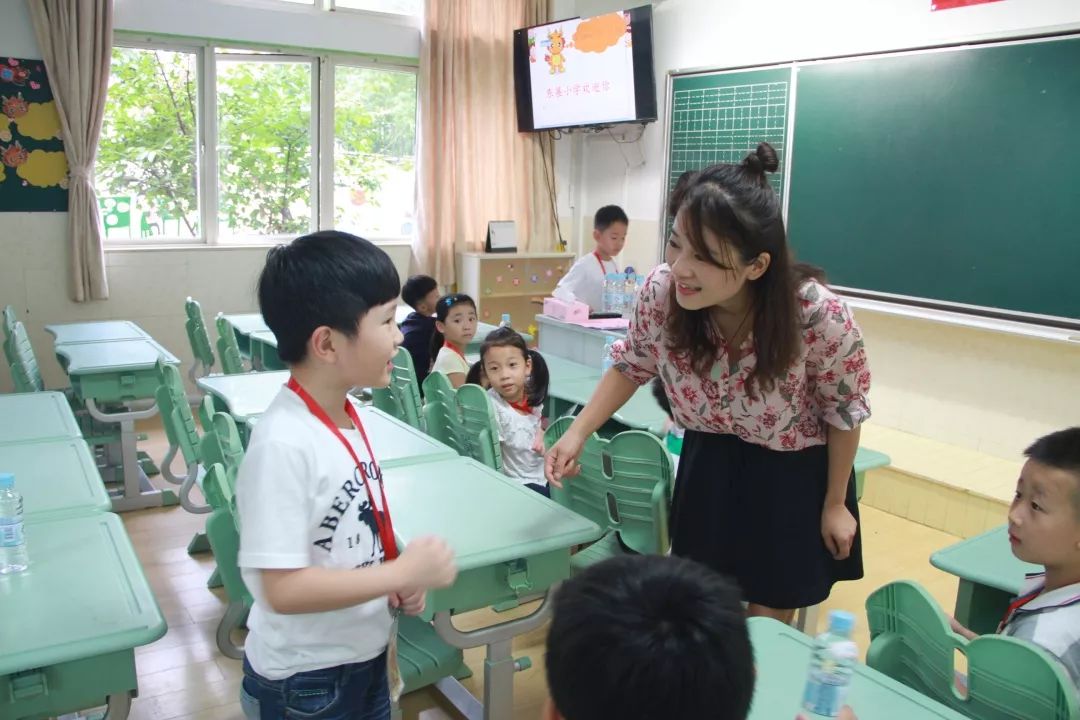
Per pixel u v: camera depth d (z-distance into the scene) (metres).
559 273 6.93
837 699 1.06
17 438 2.35
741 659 0.65
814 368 1.54
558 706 0.66
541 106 6.40
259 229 5.98
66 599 1.41
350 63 6.03
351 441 1.17
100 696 1.32
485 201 6.61
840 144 4.60
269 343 4.30
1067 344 3.81
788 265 1.44
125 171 5.48
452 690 2.26
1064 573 1.42
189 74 5.55
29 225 5.13
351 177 6.24
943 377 4.34
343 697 1.19
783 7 5.02
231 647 1.81
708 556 1.71
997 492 3.61
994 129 3.91
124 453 3.61
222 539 1.72
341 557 1.14
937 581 3.21
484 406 2.66
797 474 1.64
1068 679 1.09
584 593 0.68
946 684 1.26
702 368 1.60
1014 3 3.88
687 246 1.39
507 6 6.45
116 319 5.46
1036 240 3.81
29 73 4.98
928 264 4.25
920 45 4.16
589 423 1.83
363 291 1.08
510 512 1.81
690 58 5.72
